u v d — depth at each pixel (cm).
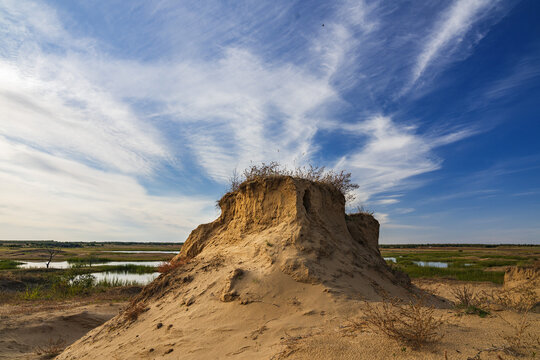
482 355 339
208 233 1080
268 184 909
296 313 557
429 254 6269
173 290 786
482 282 2177
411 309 458
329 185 1012
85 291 2153
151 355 517
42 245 11925
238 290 632
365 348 380
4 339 1044
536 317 465
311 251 720
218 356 464
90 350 664
